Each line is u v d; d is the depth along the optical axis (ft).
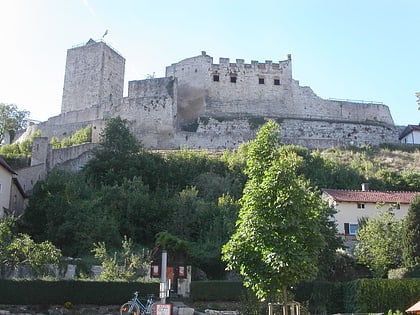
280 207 55.16
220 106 272.92
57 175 161.38
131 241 126.41
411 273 104.58
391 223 122.62
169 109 238.27
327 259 114.52
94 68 263.49
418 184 185.37
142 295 97.40
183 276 115.14
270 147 59.93
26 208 145.07
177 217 143.64
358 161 210.38
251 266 55.67
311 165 189.47
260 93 279.69
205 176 173.37
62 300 92.68
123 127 189.26
